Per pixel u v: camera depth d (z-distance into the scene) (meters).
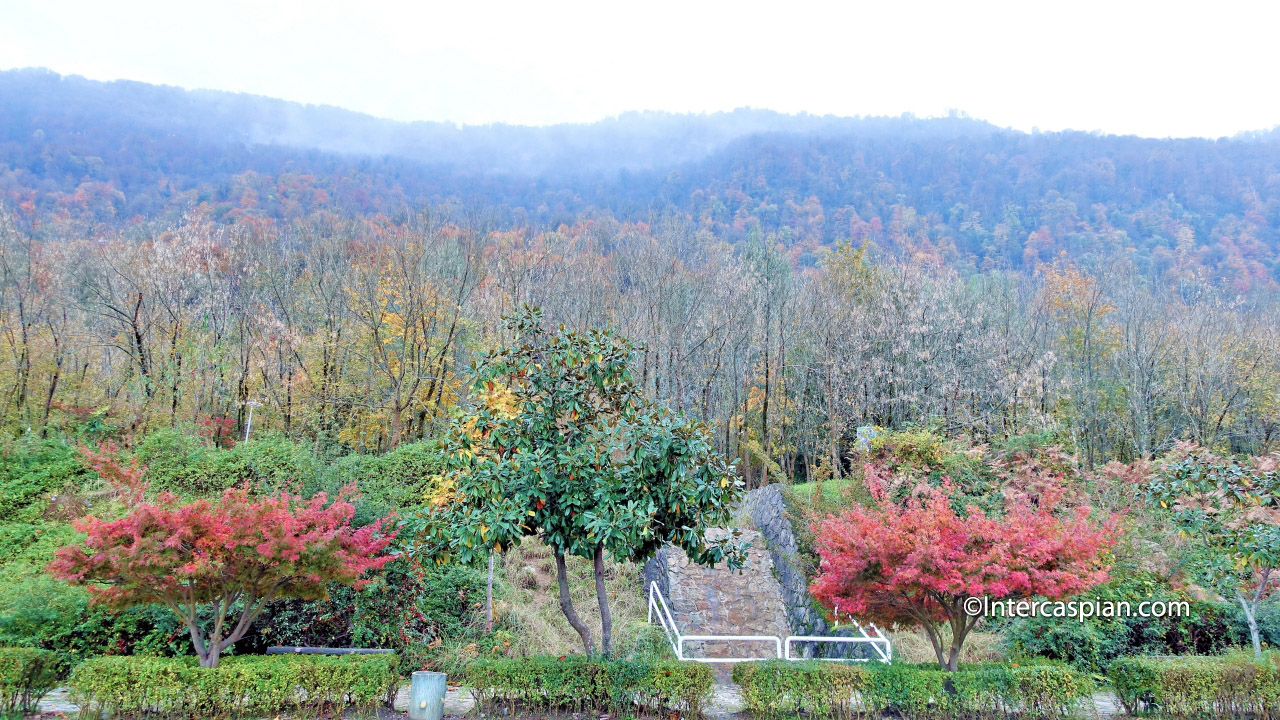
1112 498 14.84
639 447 9.09
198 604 10.34
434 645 11.21
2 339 21.45
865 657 12.35
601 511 8.78
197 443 16.75
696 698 8.73
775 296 26.73
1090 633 11.48
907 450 16.55
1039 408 22.23
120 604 8.58
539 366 9.58
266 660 8.73
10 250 22.97
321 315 26.52
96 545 8.21
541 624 12.68
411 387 24.12
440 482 12.24
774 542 15.40
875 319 25.39
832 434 22.78
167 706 8.04
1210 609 11.93
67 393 22.31
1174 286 31.34
